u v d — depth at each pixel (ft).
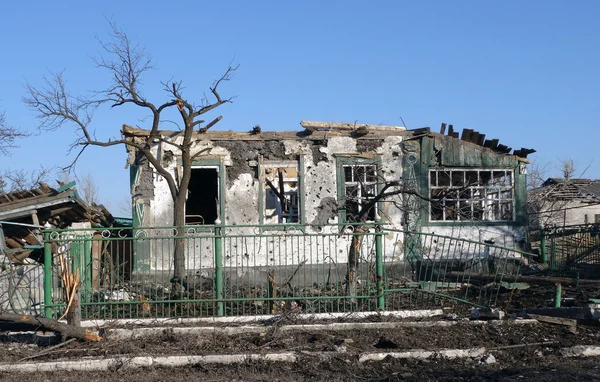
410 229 54.13
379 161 54.60
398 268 53.42
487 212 56.54
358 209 53.78
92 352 30.12
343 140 54.03
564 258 57.41
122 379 26.86
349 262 38.24
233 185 52.39
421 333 33.09
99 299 35.32
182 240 40.40
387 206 54.13
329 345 30.89
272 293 37.09
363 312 36.32
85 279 35.60
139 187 50.98
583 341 32.14
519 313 37.01
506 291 44.42
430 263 49.34
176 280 37.60
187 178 46.01
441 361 29.45
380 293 37.32
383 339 31.45
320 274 51.19
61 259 33.96
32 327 34.22
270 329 33.27
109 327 33.19
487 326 34.40
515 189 56.90
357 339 32.22
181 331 32.89
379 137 54.70
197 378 26.89
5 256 40.27
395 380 26.48
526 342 31.94
